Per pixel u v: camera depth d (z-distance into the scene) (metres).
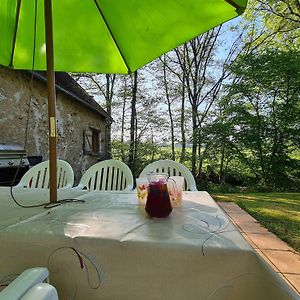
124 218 1.10
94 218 1.11
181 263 0.80
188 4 1.42
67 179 2.25
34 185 2.25
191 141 8.98
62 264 0.87
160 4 1.48
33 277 0.53
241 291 0.76
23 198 1.56
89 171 2.29
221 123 7.87
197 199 1.47
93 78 10.61
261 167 7.54
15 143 4.23
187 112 10.06
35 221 1.07
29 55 2.00
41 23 1.86
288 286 0.73
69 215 1.15
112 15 1.67
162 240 0.85
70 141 6.16
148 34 1.67
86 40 1.90
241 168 8.02
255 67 7.33
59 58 2.00
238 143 7.70
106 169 2.31
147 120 10.56
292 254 2.02
